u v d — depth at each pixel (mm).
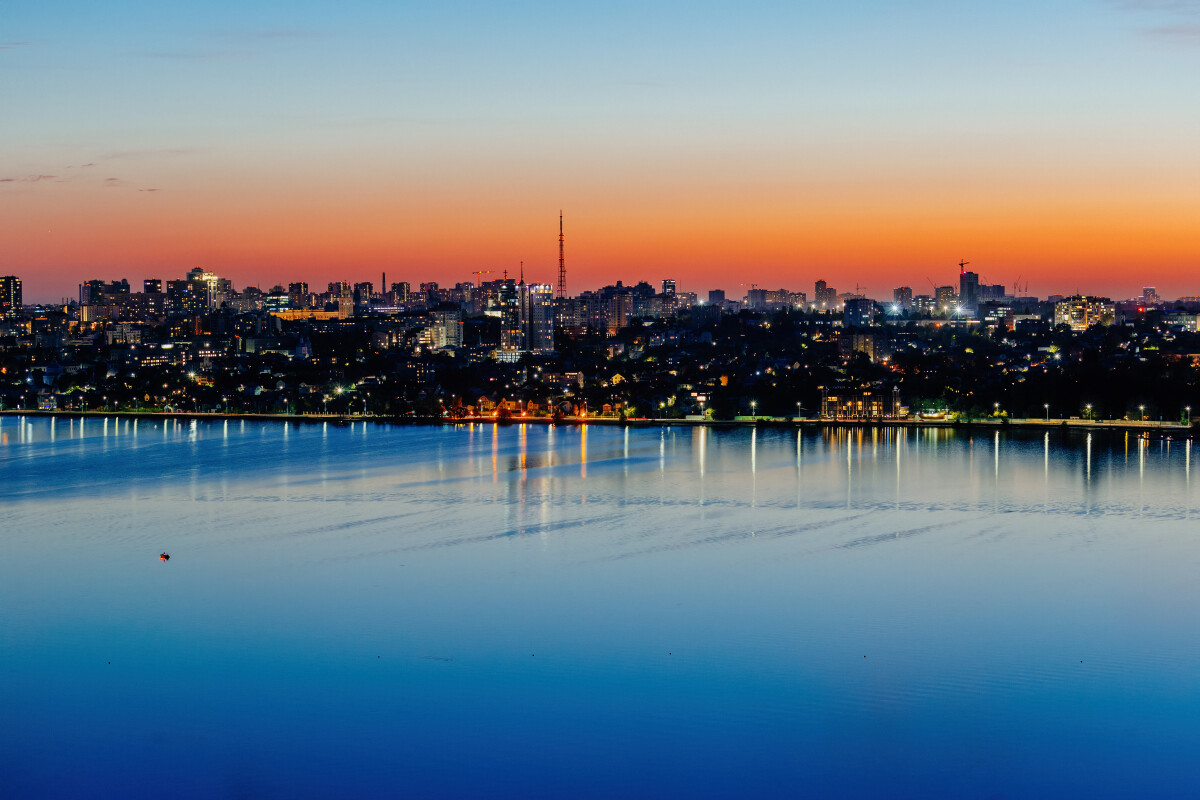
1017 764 165875
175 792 162125
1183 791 159375
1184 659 199750
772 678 193750
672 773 165250
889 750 170250
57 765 168750
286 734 177250
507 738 175125
